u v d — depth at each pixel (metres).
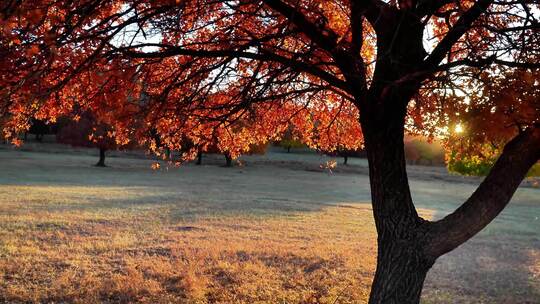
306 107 7.55
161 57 4.89
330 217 22.56
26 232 15.20
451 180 59.03
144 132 5.68
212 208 24.05
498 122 4.43
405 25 4.71
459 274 11.80
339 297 9.23
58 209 21.05
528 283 11.02
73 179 39.44
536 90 4.32
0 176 38.94
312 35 4.80
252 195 32.59
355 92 5.07
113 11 5.21
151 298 9.03
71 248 13.02
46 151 74.19
